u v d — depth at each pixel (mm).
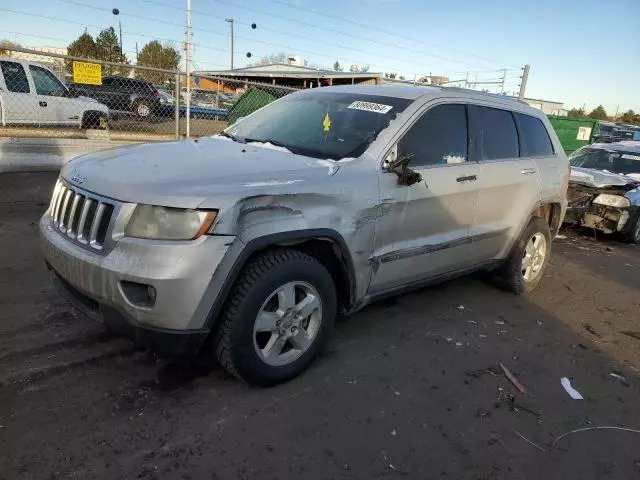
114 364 3234
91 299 2844
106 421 2705
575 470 2709
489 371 3654
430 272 4070
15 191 7125
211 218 2627
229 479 2398
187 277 2580
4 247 5168
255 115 4578
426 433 2879
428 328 4250
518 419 3111
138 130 11656
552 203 5297
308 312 3166
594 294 5707
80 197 2951
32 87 10383
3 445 2461
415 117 3797
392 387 3303
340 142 3682
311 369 3410
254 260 2918
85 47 39875
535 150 5137
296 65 34062
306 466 2529
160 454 2508
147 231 2631
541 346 4172
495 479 2586
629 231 8422
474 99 4406
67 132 10234
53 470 2342
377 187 3387
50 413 2723
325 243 3309
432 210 3840
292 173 3072
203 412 2854
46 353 3289
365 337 3973
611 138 21625
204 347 3170
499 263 4930
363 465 2576
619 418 3236
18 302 3961
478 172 4242
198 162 3115
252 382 3047
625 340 4496
